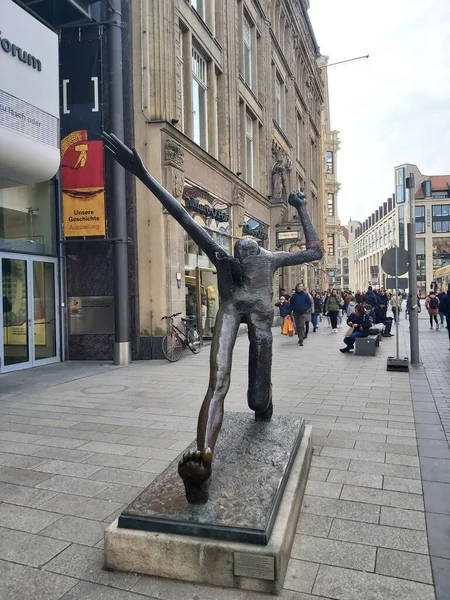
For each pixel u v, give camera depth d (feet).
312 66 124.57
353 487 13.05
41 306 37.55
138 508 9.63
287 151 92.89
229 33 57.41
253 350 13.52
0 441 17.58
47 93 26.94
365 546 10.09
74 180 38.14
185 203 42.80
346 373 31.53
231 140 57.57
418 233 309.42
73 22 37.40
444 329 66.85
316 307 68.44
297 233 75.36
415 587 8.72
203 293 51.98
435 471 14.16
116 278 36.88
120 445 16.94
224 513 9.27
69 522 11.33
